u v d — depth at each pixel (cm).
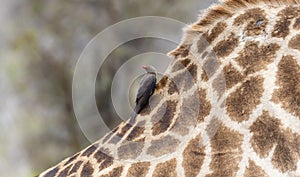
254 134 923
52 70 3925
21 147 3694
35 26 4062
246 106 941
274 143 912
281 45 972
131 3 4000
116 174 977
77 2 4088
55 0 4078
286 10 1014
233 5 1052
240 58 985
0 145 3697
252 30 1005
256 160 911
